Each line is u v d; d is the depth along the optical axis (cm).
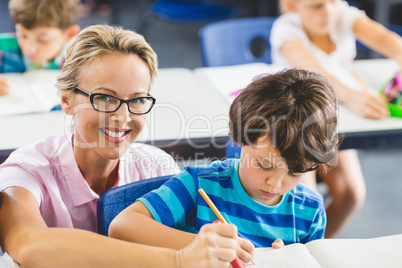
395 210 246
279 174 93
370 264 89
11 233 85
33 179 103
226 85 194
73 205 110
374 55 310
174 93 186
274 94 92
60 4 195
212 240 78
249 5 475
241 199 102
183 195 100
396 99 170
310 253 92
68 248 81
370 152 298
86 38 98
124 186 103
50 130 155
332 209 193
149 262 79
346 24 215
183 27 503
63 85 101
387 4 323
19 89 184
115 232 92
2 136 150
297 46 204
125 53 98
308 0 201
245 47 237
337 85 179
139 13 445
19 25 197
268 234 102
